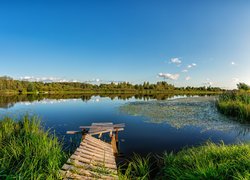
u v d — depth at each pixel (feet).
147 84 381.81
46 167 18.25
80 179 17.20
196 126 45.83
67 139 36.47
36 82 294.05
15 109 79.41
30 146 21.91
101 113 70.85
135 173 22.52
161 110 75.87
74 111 76.23
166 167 22.27
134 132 42.22
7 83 244.42
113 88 367.04
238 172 15.07
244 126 44.34
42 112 72.74
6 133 27.58
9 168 17.87
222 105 65.82
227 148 21.48
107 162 22.26
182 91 364.58
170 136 38.58
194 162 19.75
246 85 134.21
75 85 370.12
